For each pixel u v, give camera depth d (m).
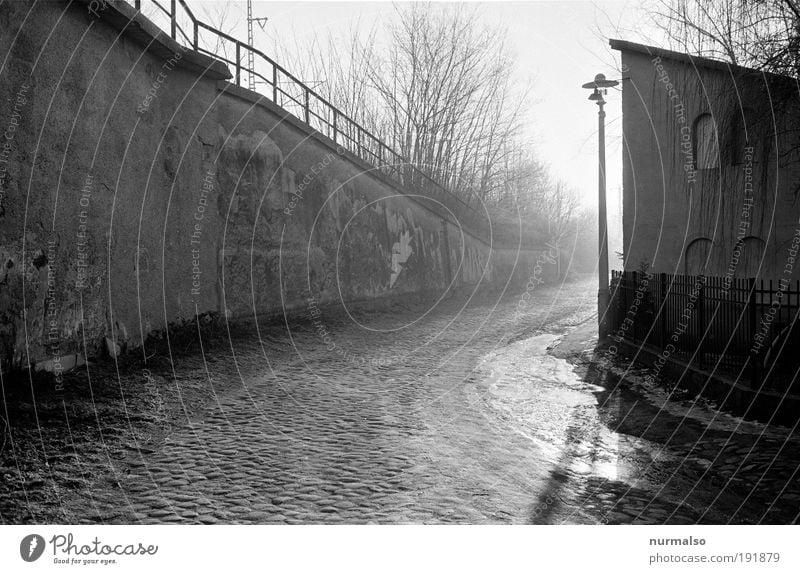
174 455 6.42
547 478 6.14
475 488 5.71
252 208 14.39
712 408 8.49
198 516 4.92
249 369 10.91
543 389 10.37
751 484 5.92
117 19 9.37
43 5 8.00
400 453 6.66
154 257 10.91
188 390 9.05
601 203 14.36
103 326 9.31
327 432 7.42
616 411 8.84
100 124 9.33
